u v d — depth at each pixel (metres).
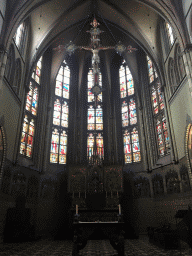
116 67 28.39
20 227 13.27
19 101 17.81
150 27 21.30
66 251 9.79
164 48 20.14
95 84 16.86
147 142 22.06
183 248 9.80
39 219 18.70
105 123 25.84
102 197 18.61
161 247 10.17
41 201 19.48
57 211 20.30
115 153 23.89
